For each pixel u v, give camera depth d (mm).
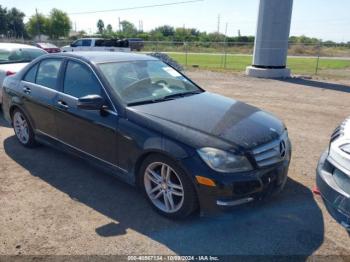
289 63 26109
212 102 3992
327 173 2969
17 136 5418
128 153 3525
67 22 79688
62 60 4488
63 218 3393
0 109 7574
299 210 3559
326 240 3072
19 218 3385
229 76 15781
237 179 2969
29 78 4996
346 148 2846
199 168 2975
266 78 15211
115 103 3672
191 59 29391
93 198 3789
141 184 3539
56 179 4242
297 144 5695
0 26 85938
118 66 4168
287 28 15320
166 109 3592
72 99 4148
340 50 45250
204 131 3166
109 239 3070
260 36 15578
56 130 4496
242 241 3059
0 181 4180
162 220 3375
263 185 3131
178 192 3254
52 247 2953
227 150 2996
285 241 3057
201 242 3039
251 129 3332
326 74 17328
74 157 4895
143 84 4070
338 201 2789
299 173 4496
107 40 25078
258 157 3117
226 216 3363
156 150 3211
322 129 6633
